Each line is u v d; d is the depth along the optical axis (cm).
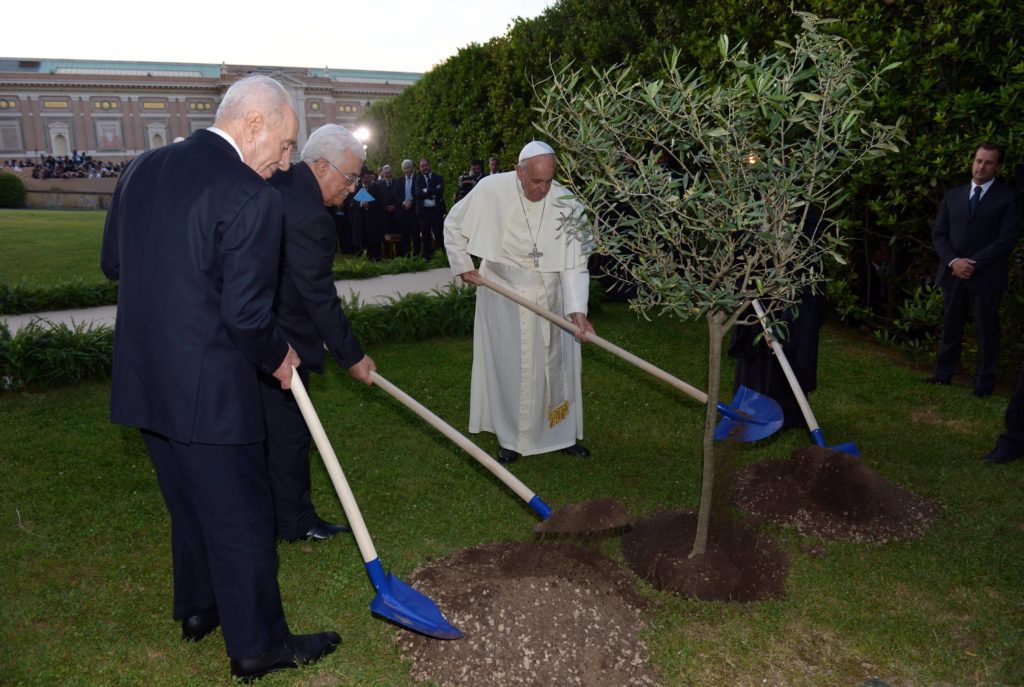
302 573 323
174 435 228
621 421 522
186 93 5766
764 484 392
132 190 235
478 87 1442
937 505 379
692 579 306
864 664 262
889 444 465
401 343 762
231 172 225
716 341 293
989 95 589
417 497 399
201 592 273
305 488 349
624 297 898
